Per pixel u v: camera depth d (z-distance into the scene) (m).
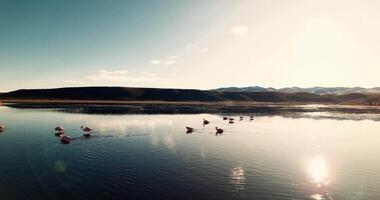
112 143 49.88
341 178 32.41
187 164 36.75
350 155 43.62
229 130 67.56
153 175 32.16
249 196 26.67
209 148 46.72
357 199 26.56
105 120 83.44
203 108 152.00
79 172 33.00
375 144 52.81
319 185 29.98
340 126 78.88
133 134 59.50
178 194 26.80
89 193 26.81
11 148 45.16
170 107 155.25
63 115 97.12
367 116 110.69
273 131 67.25
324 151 46.25
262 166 36.53
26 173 32.56
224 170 34.44
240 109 147.88
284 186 29.45
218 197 26.27
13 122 77.44
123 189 27.91
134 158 39.50
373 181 31.50
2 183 29.31
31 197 25.89
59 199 25.50
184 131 64.88
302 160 40.03
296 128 73.19
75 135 57.53
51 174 32.16
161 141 52.19
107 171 33.44
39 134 58.34
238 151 44.88
